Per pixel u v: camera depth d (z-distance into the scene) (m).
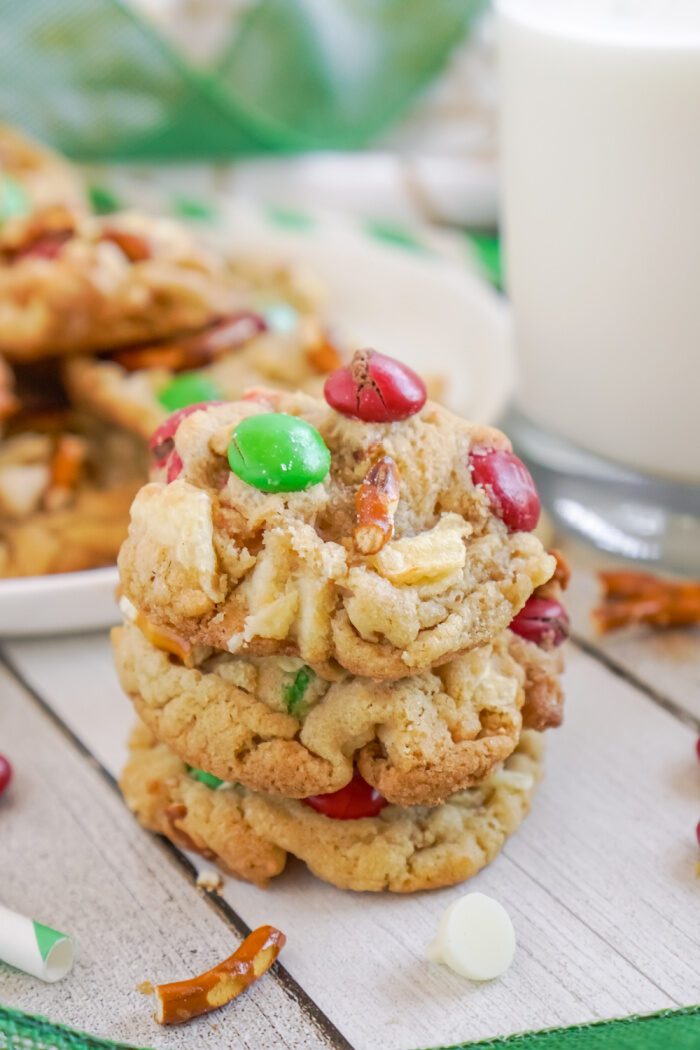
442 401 0.45
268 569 0.33
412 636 0.33
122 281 0.44
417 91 0.56
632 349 0.40
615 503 0.43
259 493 0.33
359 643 0.33
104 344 0.44
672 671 0.40
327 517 0.33
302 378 0.44
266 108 0.56
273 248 0.50
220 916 0.34
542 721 0.35
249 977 0.33
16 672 0.40
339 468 0.34
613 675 0.40
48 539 0.42
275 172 0.57
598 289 0.40
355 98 0.56
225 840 0.35
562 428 0.42
